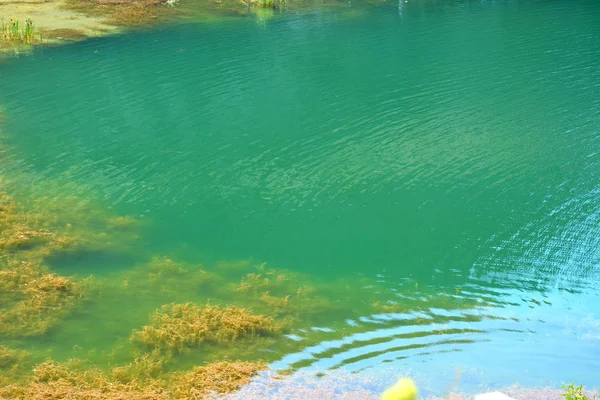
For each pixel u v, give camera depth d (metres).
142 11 37.22
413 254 15.74
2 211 17.17
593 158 20.05
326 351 12.00
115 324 12.81
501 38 32.31
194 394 10.54
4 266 14.63
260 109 24.28
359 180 19.22
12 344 11.98
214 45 31.55
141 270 15.02
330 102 24.77
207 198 18.53
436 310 13.44
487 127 22.30
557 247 15.83
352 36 33.16
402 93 25.45
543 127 22.20
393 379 11.08
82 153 21.06
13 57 29.28
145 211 17.84
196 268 15.23
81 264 15.12
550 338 12.38
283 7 39.38
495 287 14.36
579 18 35.75
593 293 14.01
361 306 13.64
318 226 17.09
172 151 21.27
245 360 11.69
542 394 10.61
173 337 12.20
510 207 17.59
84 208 17.80
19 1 37.41
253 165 20.31
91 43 31.48
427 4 40.47
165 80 26.83
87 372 11.15
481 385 10.90
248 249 16.11
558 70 27.53
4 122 22.92
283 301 13.73
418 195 18.33
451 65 28.45
